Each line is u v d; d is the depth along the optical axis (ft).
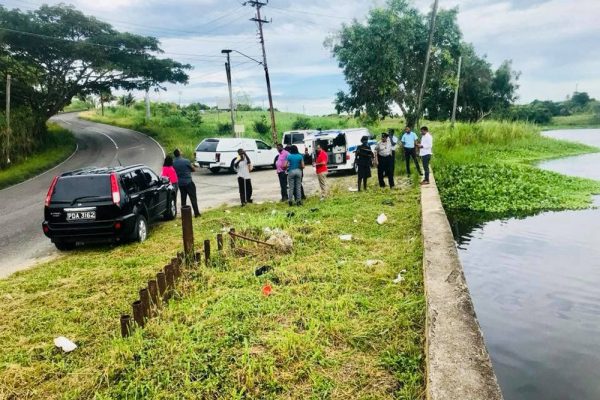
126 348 13.29
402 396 10.48
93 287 20.36
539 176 56.29
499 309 19.27
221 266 21.99
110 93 135.03
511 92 176.35
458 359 11.00
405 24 95.45
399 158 66.39
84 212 27.45
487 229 34.96
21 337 15.46
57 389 12.17
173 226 34.60
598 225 35.09
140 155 100.27
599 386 13.01
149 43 125.90
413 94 105.09
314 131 86.53
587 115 359.05
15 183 72.23
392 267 20.10
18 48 103.14
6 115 94.58
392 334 13.62
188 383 11.41
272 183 60.64
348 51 99.50
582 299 20.13
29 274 23.50
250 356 12.60
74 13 110.83
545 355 15.05
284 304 16.17
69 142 121.70
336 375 11.62
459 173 57.16
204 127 148.25
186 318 15.51
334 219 31.09
